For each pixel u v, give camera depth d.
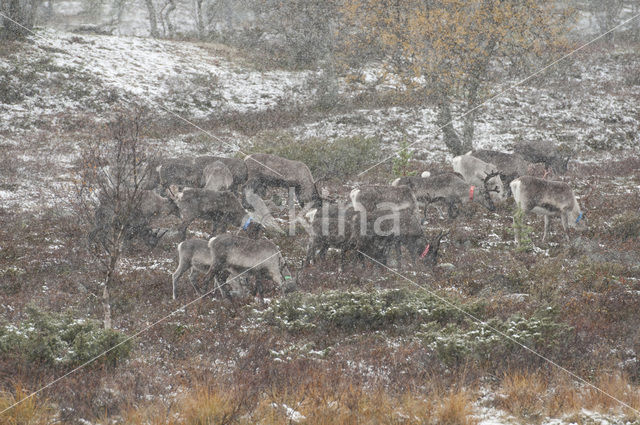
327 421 6.40
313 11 31.22
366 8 26.31
